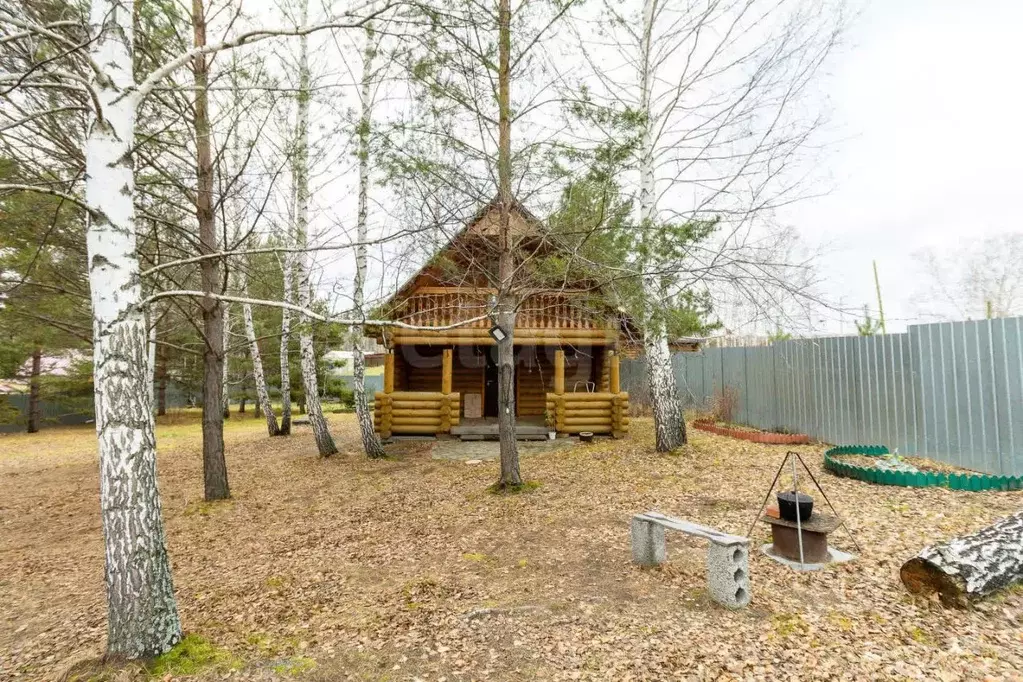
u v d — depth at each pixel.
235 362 24.03
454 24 5.42
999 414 7.09
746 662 3.51
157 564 3.88
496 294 8.01
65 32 5.08
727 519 6.20
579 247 6.86
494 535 6.41
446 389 13.32
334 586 5.30
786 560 4.98
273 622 4.58
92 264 3.73
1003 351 7.04
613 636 3.96
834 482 7.28
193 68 7.46
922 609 4.01
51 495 10.20
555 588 4.86
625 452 10.31
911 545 5.02
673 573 4.99
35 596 5.84
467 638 4.07
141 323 3.90
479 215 7.88
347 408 28.73
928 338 8.16
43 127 6.80
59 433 21.03
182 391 27.92
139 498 3.81
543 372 16.83
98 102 3.61
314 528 7.38
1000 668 3.27
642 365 17.17
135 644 3.77
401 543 6.42
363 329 10.45
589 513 6.93
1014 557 4.16
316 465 11.48
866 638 3.71
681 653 3.66
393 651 3.96
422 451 12.12
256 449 14.37
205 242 8.41
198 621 4.69
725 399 13.62
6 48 5.29
